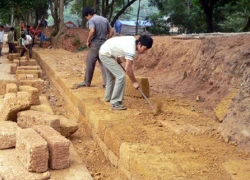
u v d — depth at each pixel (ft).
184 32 101.35
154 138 16.19
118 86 20.85
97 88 27.94
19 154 15.35
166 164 13.32
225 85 24.52
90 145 19.56
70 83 30.42
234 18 92.02
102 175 15.90
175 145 15.39
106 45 20.58
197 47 31.81
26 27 83.20
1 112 21.06
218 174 12.67
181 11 98.02
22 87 27.20
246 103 16.92
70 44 77.87
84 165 15.99
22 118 19.93
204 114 20.99
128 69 19.40
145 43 19.04
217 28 89.97
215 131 17.44
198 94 25.73
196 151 14.79
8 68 48.55
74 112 25.61
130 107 21.88
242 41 27.09
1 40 65.57
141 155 14.11
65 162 15.39
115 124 18.10
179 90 27.91
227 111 18.43
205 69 27.58
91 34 26.45
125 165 14.94
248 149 14.97
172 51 35.96
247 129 15.72
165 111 21.15
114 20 86.79
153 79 33.63
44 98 27.73
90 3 96.32
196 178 12.26
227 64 25.53
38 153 14.28
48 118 19.07
